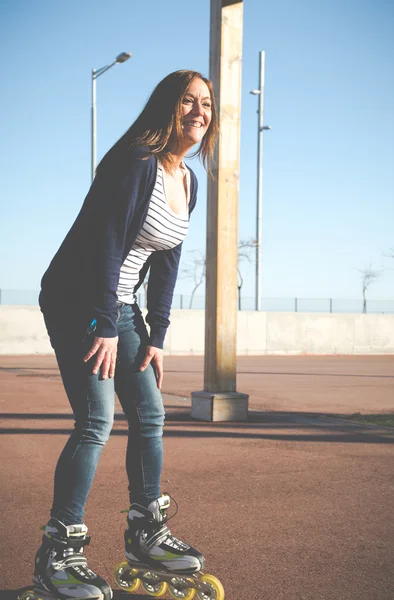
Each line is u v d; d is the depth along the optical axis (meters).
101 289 2.19
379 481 4.13
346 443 5.43
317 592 2.44
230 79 6.70
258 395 9.68
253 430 6.09
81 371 2.25
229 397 6.71
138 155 2.22
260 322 25.28
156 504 2.42
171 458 4.76
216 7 6.72
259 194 30.41
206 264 6.93
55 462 4.62
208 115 2.46
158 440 2.46
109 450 5.05
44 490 3.86
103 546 2.92
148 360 2.45
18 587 2.44
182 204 2.45
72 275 2.26
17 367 15.36
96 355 2.21
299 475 4.28
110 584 2.53
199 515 3.39
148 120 2.37
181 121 2.37
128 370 2.41
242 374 14.30
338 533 3.13
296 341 26.02
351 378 13.43
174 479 4.15
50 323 2.32
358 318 27.38
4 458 4.73
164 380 12.16
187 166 2.58
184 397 9.13
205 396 6.74
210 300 6.85
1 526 3.17
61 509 2.23
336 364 18.88
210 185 6.84
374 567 2.70
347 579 2.57
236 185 6.82
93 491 3.85
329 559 2.78
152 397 2.44
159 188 2.30
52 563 2.19
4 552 2.81
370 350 27.62
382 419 6.92
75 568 2.18
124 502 3.62
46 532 2.23
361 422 6.68
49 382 11.23
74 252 2.26
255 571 2.64
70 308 2.26
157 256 2.54
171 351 23.27
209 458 4.78
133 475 2.45
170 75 2.41
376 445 5.35
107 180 2.23
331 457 4.85
